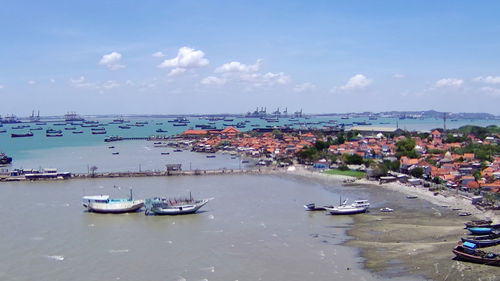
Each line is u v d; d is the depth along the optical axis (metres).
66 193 196.62
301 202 175.38
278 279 96.06
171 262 106.75
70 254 112.75
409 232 128.38
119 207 159.00
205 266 104.00
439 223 138.00
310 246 118.19
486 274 94.38
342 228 136.00
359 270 100.25
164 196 187.75
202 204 161.62
